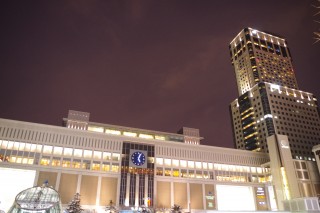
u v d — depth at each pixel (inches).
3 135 3511.3
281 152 4685.0
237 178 4660.4
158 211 3777.1
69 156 3730.3
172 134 5083.7
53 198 1734.7
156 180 4008.4
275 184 4586.6
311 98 7372.1
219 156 4692.4
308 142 6604.3
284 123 6560.0
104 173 3779.5
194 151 4527.6
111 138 4057.6
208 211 4013.3
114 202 3641.7
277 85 7071.9
